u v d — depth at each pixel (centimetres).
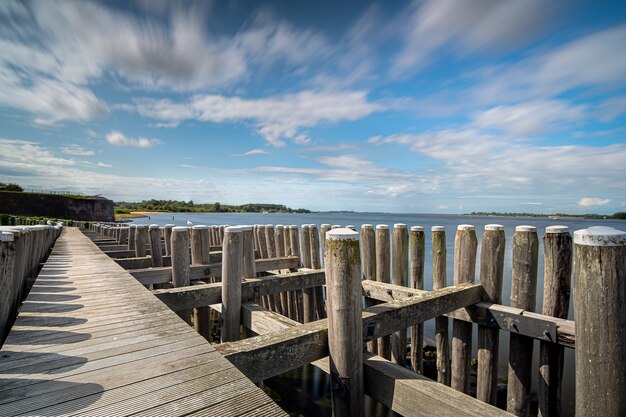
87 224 2783
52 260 686
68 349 260
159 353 255
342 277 282
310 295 736
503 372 786
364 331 312
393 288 512
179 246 561
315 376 700
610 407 208
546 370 379
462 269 463
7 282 282
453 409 230
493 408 226
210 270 633
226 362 241
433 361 776
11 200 5659
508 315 393
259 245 934
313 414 577
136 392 200
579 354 221
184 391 203
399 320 347
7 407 180
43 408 181
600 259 209
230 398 197
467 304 427
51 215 6144
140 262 706
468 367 452
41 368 228
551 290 375
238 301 441
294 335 291
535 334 369
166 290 442
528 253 402
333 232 290
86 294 422
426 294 398
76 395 195
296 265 818
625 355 208
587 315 214
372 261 593
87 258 717
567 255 371
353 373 284
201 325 564
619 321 206
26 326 309
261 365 267
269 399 198
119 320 328
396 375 276
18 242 355
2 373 220
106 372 224
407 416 260
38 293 425
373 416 570
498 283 436
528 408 400
